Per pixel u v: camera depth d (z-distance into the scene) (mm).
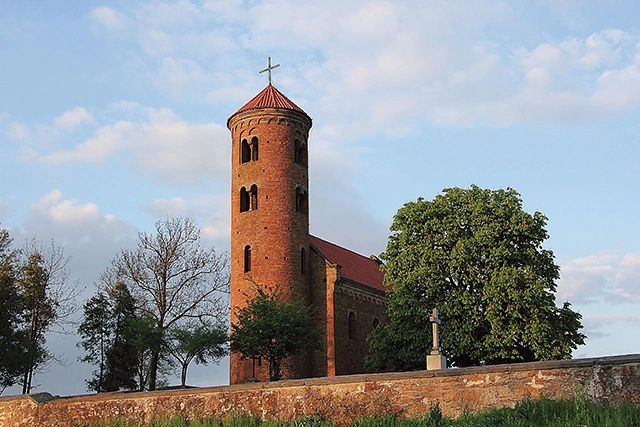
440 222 55375
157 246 64188
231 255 66938
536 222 54906
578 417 19781
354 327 68250
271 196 66062
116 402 30172
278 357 58312
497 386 23000
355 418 24688
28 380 61500
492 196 56500
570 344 53219
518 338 50688
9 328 59688
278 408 26328
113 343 78250
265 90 70875
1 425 32219
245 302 64438
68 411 31172
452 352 52188
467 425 20984
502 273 51219
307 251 67375
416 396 24078
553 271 54219
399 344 54875
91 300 79375
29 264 66062
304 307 59375
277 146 67188
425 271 53281
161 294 63219
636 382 20891
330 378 25750
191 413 28188
